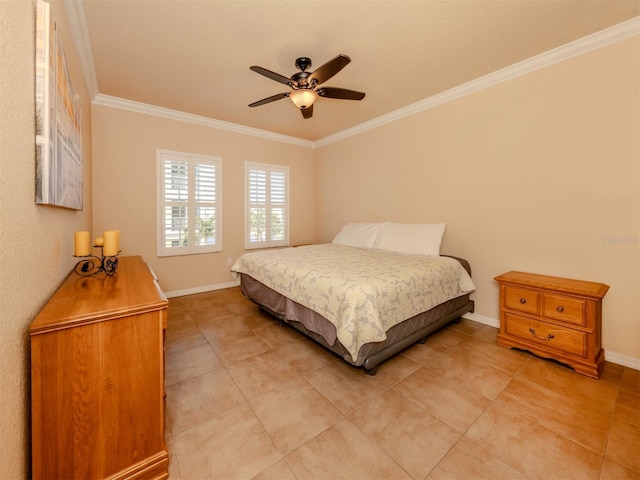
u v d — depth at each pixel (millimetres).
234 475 1180
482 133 2797
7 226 792
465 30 2014
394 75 2668
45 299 1146
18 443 853
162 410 1160
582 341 1918
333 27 1971
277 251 3324
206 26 1950
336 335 1917
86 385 996
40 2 1025
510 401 1646
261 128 4309
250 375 1933
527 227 2523
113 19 1869
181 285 3801
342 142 4520
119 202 3295
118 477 1061
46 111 1035
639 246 1970
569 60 2223
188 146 3756
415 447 1322
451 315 2588
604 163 2092
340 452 1297
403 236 3240
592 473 1181
